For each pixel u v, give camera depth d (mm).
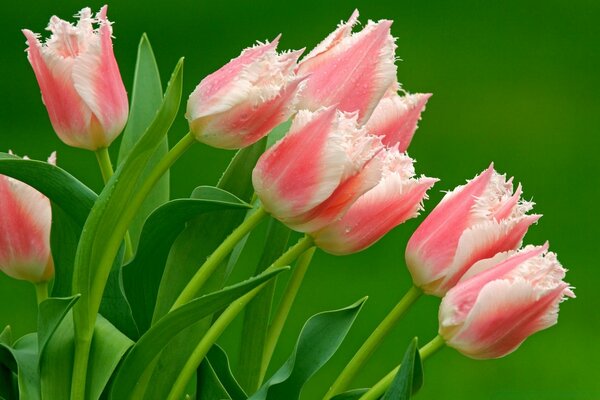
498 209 1513
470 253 1506
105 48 1523
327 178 1478
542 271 1491
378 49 1543
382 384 1506
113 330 1522
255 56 1476
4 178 1540
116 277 1553
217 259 1509
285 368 1528
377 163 1481
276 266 1519
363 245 1516
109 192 1469
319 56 1550
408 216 1516
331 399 1528
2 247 1553
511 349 1510
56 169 1509
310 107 1546
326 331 1539
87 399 1505
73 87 1524
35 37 1520
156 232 1521
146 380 1546
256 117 1478
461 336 1502
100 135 1541
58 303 1478
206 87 1479
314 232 1513
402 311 1530
